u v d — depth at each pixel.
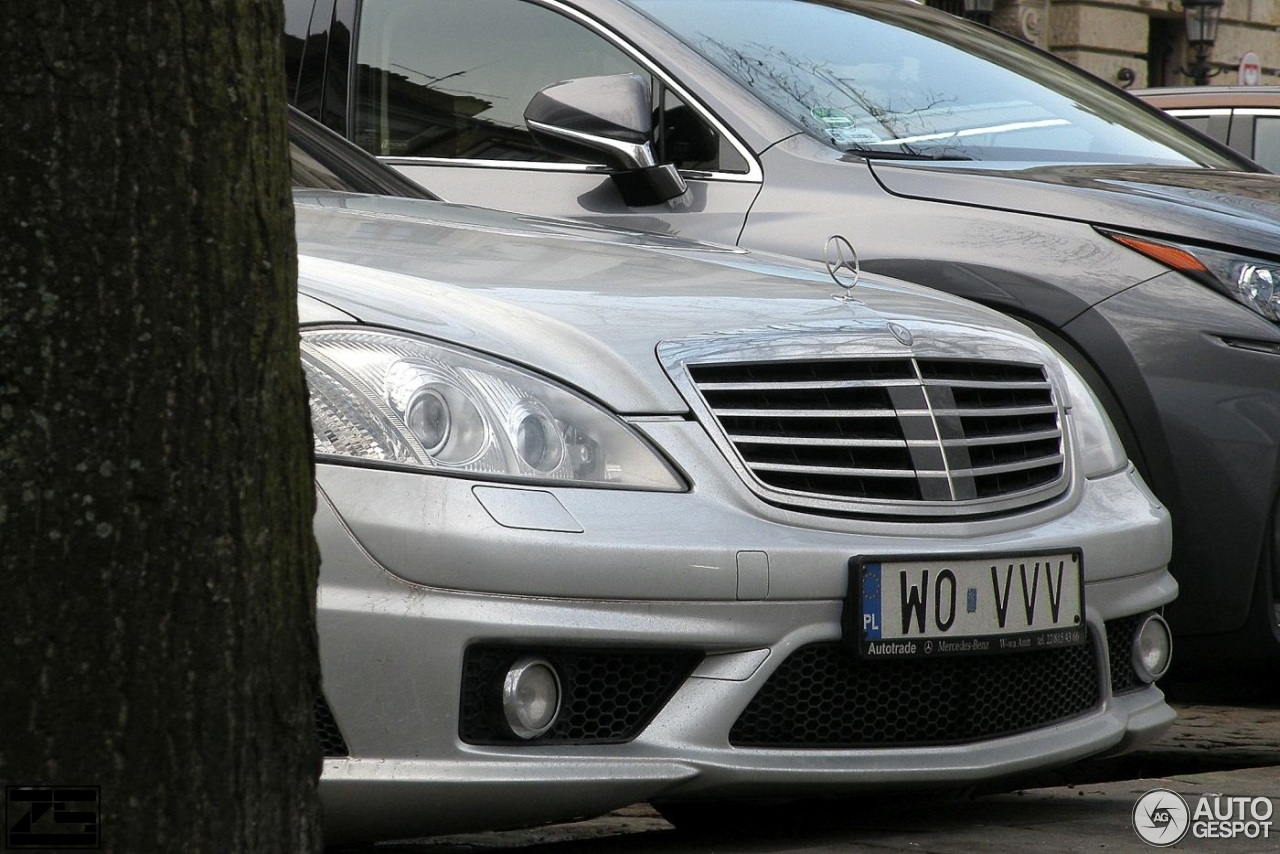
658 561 10.79
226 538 6.43
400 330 10.94
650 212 19.64
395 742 10.14
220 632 6.42
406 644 10.12
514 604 10.39
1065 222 18.50
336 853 12.88
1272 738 18.22
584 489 10.88
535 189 20.44
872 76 21.30
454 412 10.66
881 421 12.47
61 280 6.11
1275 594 18.17
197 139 6.31
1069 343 18.02
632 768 10.75
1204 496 17.81
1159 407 17.78
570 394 11.16
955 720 12.30
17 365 6.09
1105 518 13.72
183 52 6.28
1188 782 14.70
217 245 6.37
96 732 6.22
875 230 18.77
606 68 20.72
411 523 10.20
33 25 6.07
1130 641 13.98
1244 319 17.84
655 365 11.60
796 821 13.32
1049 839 12.25
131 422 6.21
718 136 19.89
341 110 22.06
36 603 6.14
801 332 12.37
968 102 21.47
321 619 9.98
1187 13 71.19
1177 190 19.30
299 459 6.79
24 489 6.12
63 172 6.10
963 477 12.67
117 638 6.23
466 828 10.53
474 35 21.62
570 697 10.77
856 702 11.79
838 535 11.70
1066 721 13.12
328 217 13.84
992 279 18.22
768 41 21.12
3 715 6.14
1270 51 81.62
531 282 12.25
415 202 15.59
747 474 11.55
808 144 19.70
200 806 6.41
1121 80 75.75
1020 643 12.48
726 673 11.13
